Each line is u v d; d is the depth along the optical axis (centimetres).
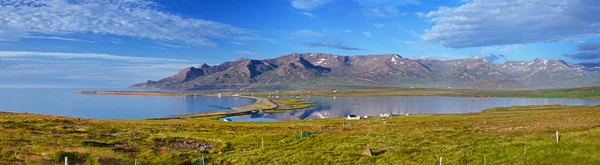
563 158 3512
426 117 13888
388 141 5494
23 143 4666
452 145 4769
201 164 4331
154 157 4456
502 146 4322
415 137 5838
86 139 5644
